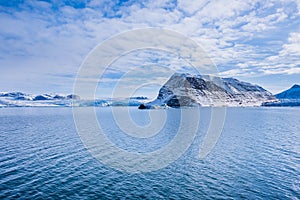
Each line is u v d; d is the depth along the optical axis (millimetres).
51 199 20797
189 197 21625
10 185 23781
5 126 77000
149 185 24641
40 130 65500
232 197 21484
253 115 136750
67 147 41938
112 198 21359
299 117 120562
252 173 28156
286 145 44969
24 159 33469
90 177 26812
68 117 119000
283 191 22641
